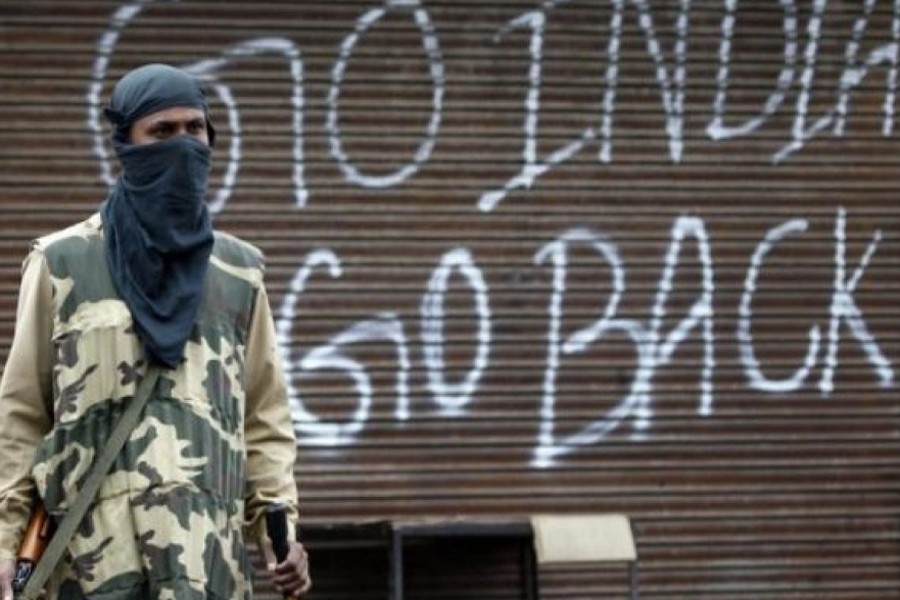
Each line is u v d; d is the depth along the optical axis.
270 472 6.59
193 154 6.33
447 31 12.61
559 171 12.68
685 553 12.68
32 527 6.25
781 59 12.91
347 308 12.48
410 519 12.41
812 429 12.84
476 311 12.59
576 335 12.66
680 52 12.82
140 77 6.41
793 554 12.79
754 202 12.86
